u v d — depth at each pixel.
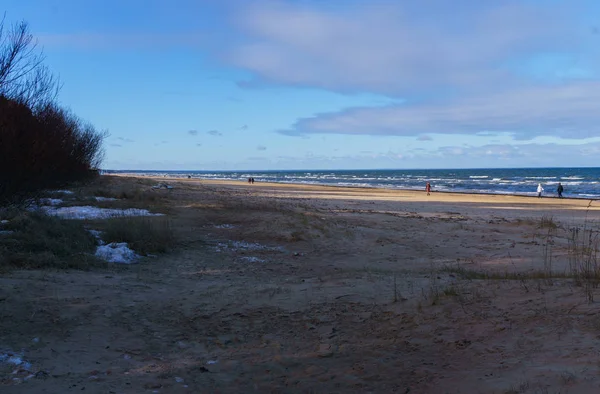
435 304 5.94
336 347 4.99
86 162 27.89
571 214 26.27
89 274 8.42
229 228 15.87
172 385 4.13
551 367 3.66
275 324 5.93
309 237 14.48
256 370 4.52
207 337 5.51
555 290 5.84
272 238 14.32
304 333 5.56
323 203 31.66
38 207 15.00
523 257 11.64
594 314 4.63
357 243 13.95
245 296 7.30
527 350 4.13
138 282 8.17
